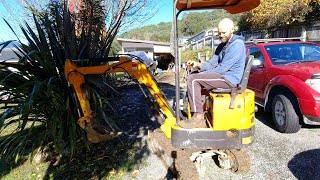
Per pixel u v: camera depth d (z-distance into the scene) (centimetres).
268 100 459
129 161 347
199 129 271
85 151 379
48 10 472
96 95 391
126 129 475
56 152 375
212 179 295
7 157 346
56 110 365
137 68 328
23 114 325
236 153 297
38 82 318
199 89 282
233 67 281
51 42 387
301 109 368
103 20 529
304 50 488
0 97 348
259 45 523
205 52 1438
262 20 1484
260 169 307
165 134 327
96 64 458
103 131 362
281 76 416
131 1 596
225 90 278
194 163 288
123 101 703
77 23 516
